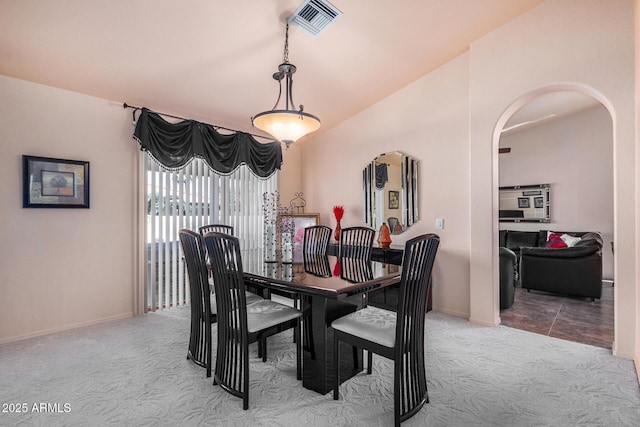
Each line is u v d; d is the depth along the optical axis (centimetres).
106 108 343
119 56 284
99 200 338
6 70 281
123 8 236
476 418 181
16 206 292
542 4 292
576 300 428
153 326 328
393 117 422
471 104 336
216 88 356
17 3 219
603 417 181
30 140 299
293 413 185
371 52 332
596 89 266
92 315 334
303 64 338
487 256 327
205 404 194
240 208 455
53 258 312
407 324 176
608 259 558
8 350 269
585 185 593
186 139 383
